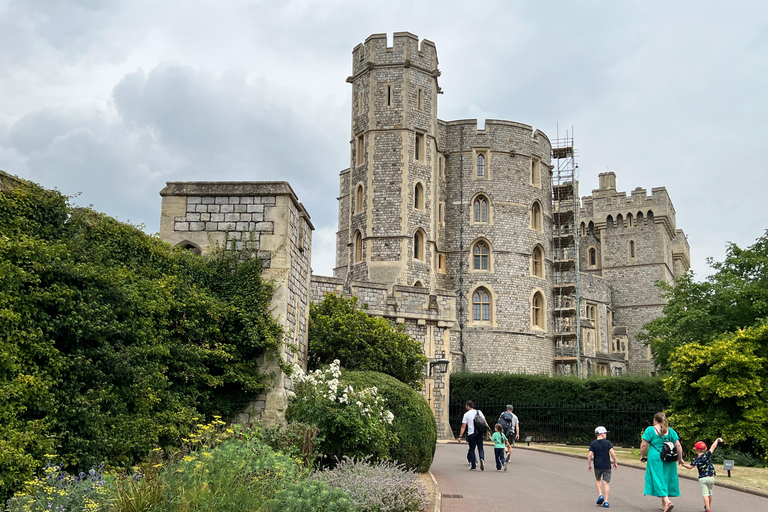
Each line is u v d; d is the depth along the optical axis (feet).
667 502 41.73
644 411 109.91
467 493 48.85
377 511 35.58
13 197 34.60
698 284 113.09
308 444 45.37
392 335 78.95
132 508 27.50
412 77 150.30
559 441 115.65
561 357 168.86
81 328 35.65
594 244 233.14
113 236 41.96
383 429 50.57
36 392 32.42
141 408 39.34
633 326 220.43
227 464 32.53
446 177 168.35
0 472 29.53
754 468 69.72
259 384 50.11
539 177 173.68
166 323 44.42
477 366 157.38
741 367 75.15
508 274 163.32
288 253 53.93
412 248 145.28
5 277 32.07
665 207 220.84
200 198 54.85
